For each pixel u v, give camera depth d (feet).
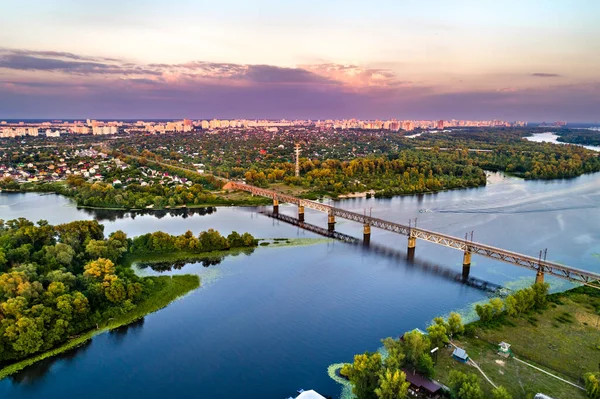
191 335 503.61
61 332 478.18
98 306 540.93
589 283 580.30
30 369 437.58
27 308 478.18
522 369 415.44
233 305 579.48
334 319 543.80
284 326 526.57
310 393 371.76
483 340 470.39
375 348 478.59
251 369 441.68
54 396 401.90
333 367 444.96
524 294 529.86
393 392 361.51
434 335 439.22
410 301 595.06
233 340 494.18
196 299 596.29
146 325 523.70
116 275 575.79
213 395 403.34
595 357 439.22
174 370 439.63
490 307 513.86
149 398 399.65
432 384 380.37
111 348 474.90
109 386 415.64
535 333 485.97
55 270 565.12
